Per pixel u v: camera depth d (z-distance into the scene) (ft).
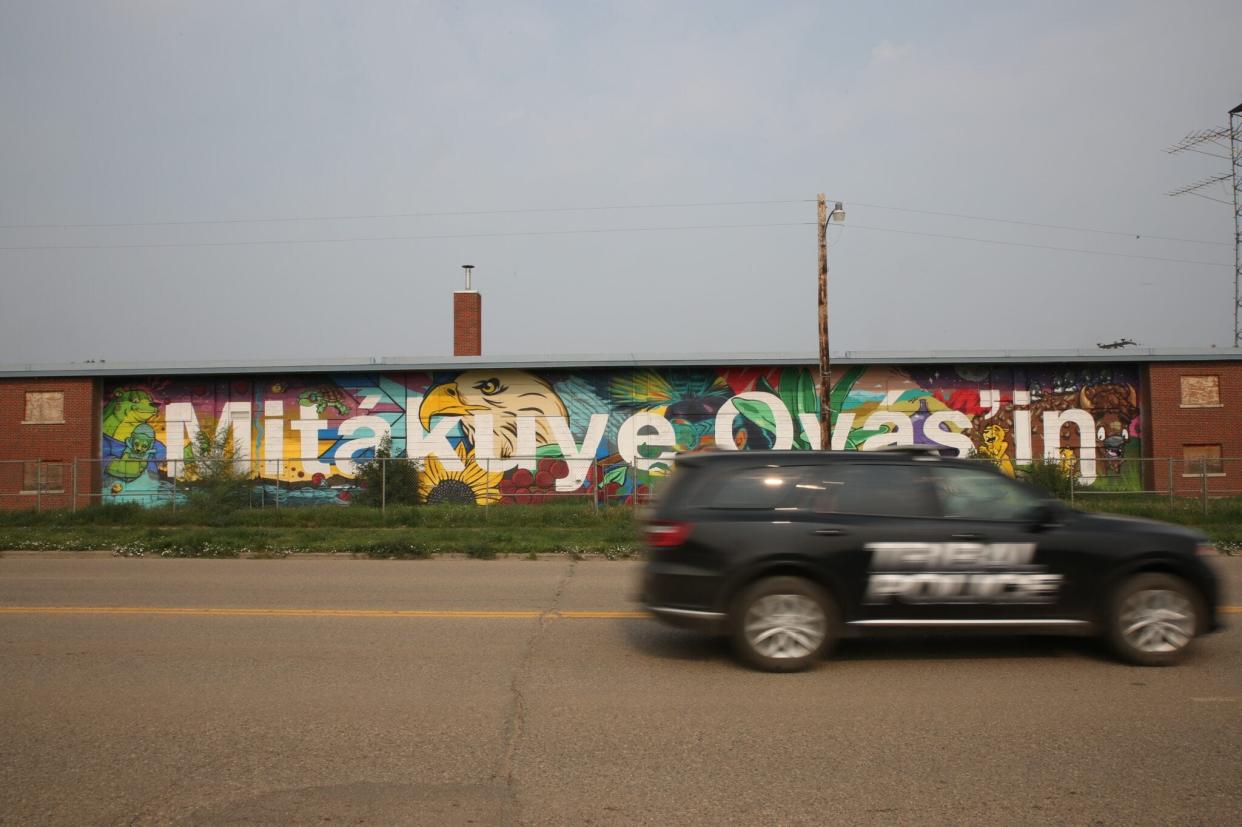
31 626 31.07
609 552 54.60
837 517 24.49
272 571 47.83
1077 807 15.17
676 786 16.17
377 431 98.89
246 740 18.72
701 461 25.70
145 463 98.32
